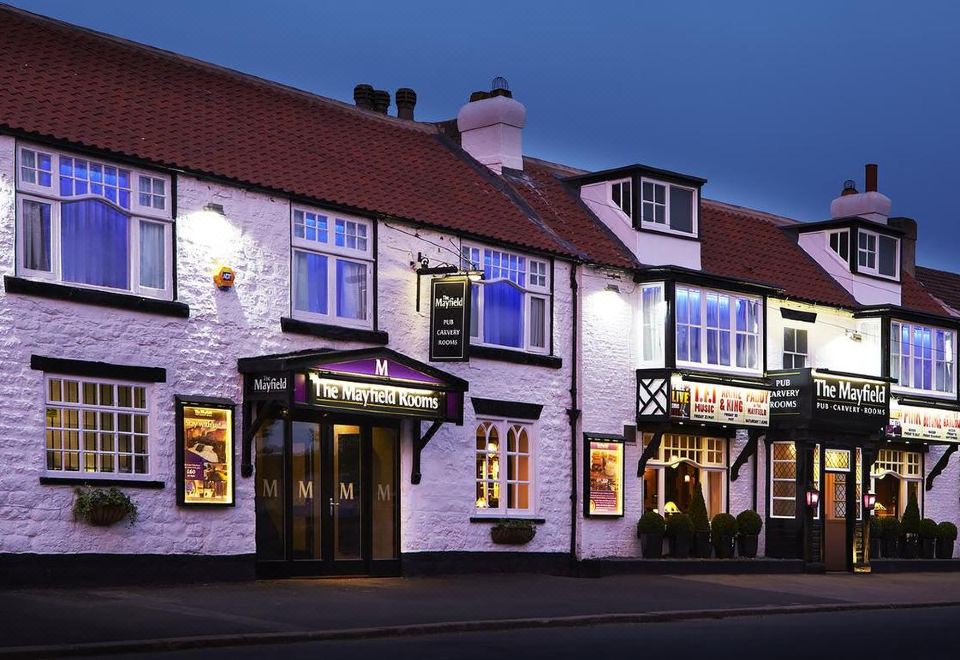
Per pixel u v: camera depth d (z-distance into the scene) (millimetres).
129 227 19312
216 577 19859
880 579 28688
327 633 14914
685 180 28891
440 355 22578
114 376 18766
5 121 17875
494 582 22422
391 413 21344
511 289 25031
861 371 32562
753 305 29250
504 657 13500
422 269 23047
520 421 24984
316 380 20203
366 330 22250
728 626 17984
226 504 20000
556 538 25391
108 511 18312
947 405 33625
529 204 27422
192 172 19953
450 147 28688
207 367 20000
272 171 21562
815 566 29094
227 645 14086
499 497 24594
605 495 26281
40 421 17891
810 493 29203
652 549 26703
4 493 17438
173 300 19656
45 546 17812
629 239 27984
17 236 17922
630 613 18609
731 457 29172
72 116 19344
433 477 23328
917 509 33031
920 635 16953
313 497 21625
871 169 37344
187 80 23391
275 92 25484
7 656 12547
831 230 33719
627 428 26797
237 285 20484
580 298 26203
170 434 19438
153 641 13586
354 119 26688
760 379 28750
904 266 38219
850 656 14297
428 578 22594
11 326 17688
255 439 20828
